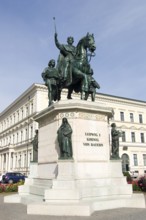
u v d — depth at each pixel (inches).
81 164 402.6
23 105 2541.8
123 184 416.5
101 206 361.1
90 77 480.7
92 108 433.1
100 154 426.9
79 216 318.7
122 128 2498.8
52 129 446.0
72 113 424.5
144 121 2694.4
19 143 2554.1
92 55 485.4
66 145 393.1
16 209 375.6
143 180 712.4
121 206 377.4
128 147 2480.3
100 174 415.2
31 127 2287.2
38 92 2192.4
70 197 352.5
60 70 494.6
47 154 452.4
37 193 430.6
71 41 521.0
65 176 378.0
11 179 1395.2
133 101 2642.7
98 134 434.9
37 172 481.4
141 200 380.5
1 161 2910.9
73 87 512.4
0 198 551.2
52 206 331.9
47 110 455.2
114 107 2532.0
